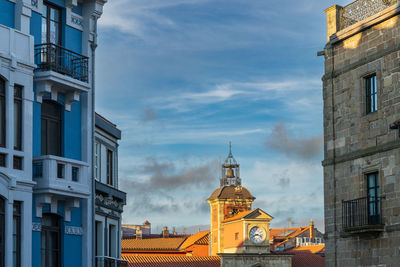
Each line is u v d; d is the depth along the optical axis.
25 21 27.31
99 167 34.34
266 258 85.25
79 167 28.38
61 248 28.05
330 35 36.12
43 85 27.47
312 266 90.69
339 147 35.06
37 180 26.89
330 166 35.44
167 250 110.94
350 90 34.62
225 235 97.31
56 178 27.16
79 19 30.42
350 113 34.53
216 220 101.31
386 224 31.67
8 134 25.73
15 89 26.41
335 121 35.47
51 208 27.48
